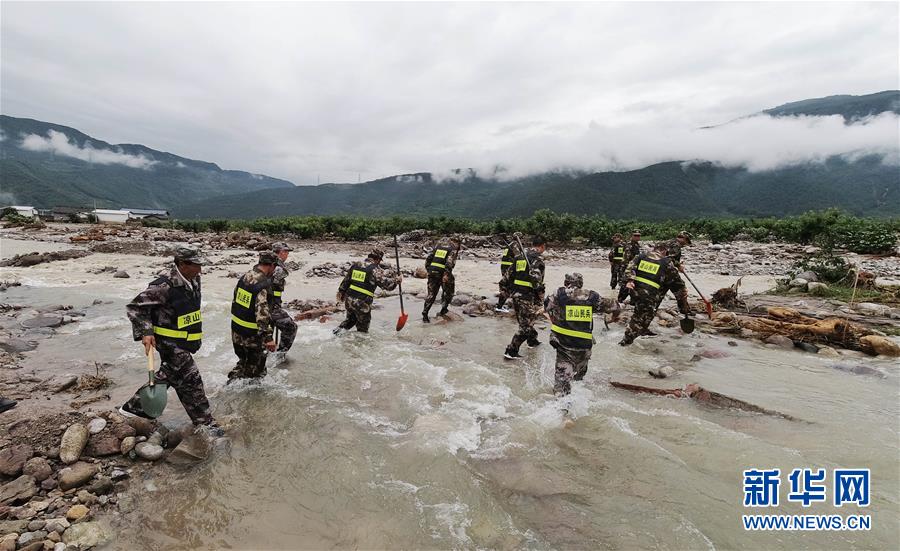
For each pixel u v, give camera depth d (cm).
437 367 653
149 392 410
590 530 327
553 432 470
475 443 448
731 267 1884
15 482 354
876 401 544
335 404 528
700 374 638
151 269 1531
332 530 328
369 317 796
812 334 792
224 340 762
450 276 914
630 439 452
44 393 521
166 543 313
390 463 410
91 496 352
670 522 334
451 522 335
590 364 684
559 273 1741
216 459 410
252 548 310
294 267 1683
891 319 893
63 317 852
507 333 858
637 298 762
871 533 319
